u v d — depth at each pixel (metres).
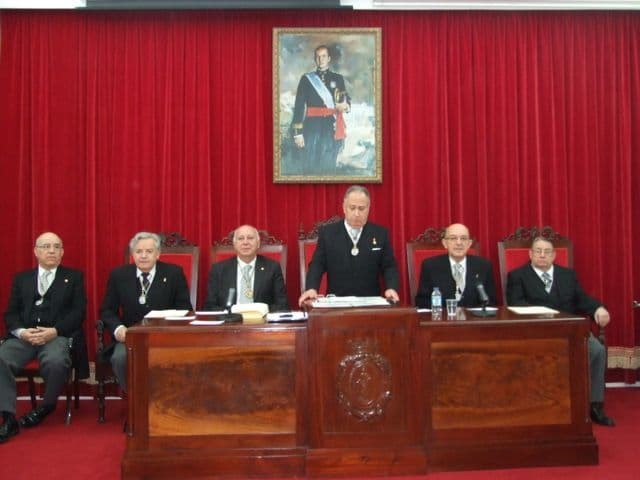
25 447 3.46
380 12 4.77
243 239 3.95
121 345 3.86
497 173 4.84
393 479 2.84
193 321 3.05
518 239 4.62
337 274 3.78
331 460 2.85
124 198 4.68
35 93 4.67
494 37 4.83
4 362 3.71
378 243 3.81
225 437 2.88
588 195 4.82
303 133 4.73
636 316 4.86
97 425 3.91
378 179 4.75
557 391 3.02
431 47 4.79
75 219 4.69
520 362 3.00
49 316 4.08
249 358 2.90
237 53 4.74
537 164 4.81
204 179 4.69
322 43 4.72
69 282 4.16
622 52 4.85
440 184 4.80
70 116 4.69
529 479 2.85
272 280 4.03
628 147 4.82
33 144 4.64
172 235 4.54
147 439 2.86
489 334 2.98
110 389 4.70
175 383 2.88
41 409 3.91
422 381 2.93
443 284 4.04
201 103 4.71
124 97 4.70
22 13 4.66
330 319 2.88
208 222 4.68
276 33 4.70
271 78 4.76
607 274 4.86
